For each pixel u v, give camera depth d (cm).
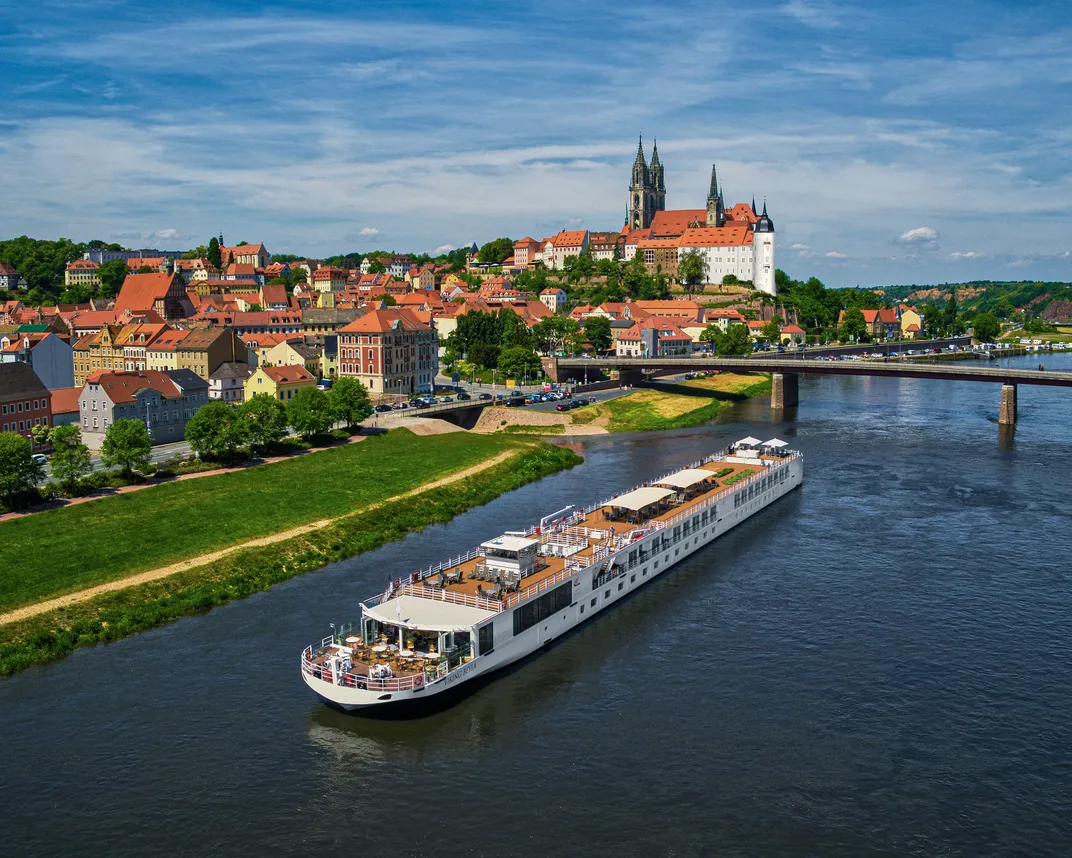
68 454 13588
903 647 9162
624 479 16562
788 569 11481
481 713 7950
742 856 6138
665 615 10112
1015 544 12256
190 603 10156
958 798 6750
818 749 7362
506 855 6141
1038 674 8581
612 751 7350
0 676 8531
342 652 8194
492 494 15425
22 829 6381
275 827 6425
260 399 17088
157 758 7212
